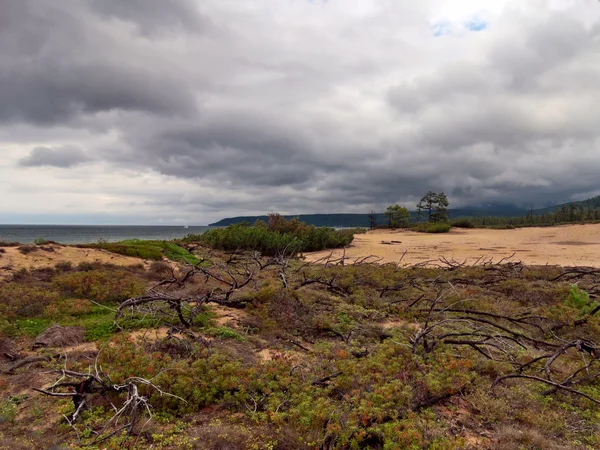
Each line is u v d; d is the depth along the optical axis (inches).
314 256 787.4
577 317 286.7
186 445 135.9
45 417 155.2
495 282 426.9
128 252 531.2
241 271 519.8
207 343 227.9
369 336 262.7
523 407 165.3
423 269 516.4
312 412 143.7
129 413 154.1
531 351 230.8
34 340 237.9
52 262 431.2
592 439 141.4
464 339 248.5
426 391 171.6
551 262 627.8
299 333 272.5
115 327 264.8
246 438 141.2
